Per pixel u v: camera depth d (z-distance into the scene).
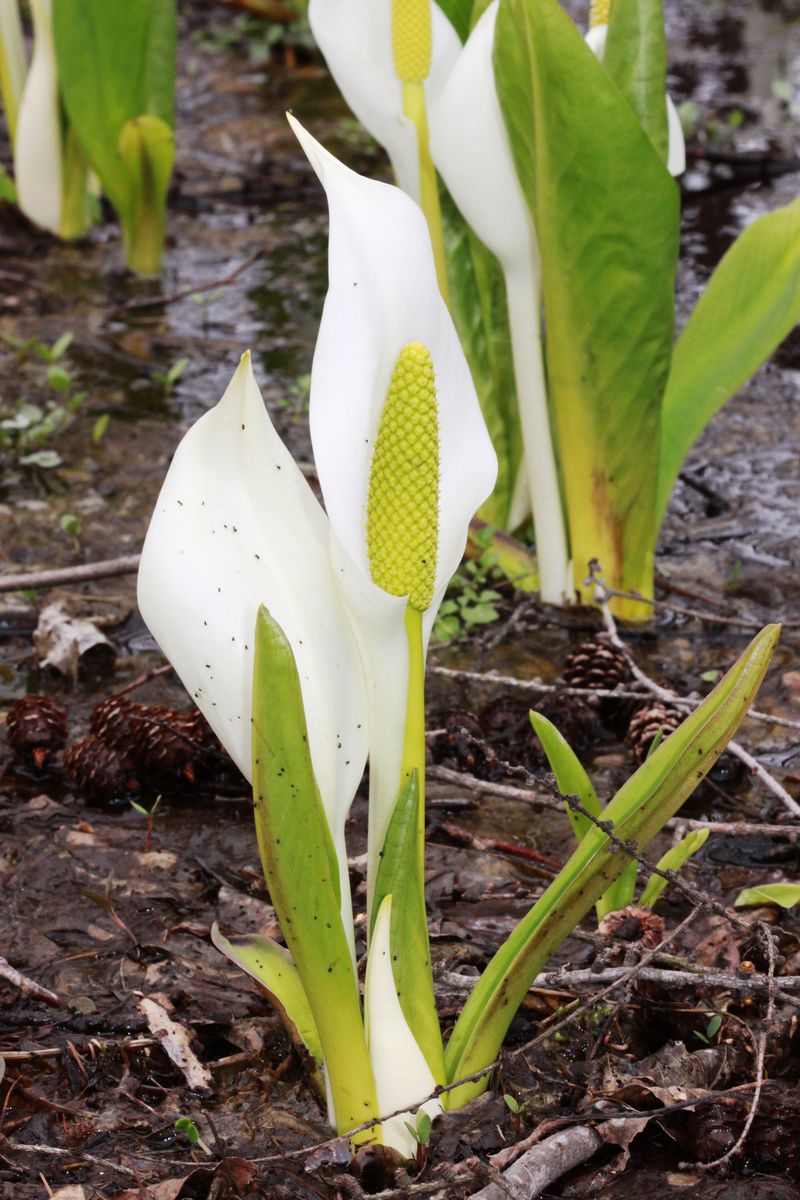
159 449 2.26
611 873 1.20
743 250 1.68
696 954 1.35
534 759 1.55
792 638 1.74
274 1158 1.23
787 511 2.08
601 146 1.50
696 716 1.19
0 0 3.05
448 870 1.45
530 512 1.92
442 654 1.72
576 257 1.55
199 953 1.38
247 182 3.50
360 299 1.16
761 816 1.50
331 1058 1.22
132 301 2.83
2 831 1.48
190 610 1.18
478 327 1.82
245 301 2.86
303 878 1.17
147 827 1.49
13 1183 1.25
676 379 1.74
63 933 1.40
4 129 3.82
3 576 1.76
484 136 1.55
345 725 1.19
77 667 1.66
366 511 1.16
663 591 1.86
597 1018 1.31
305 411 2.38
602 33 1.73
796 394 2.49
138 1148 1.26
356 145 3.71
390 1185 1.22
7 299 2.82
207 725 1.54
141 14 2.68
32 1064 1.31
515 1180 1.22
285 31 4.52
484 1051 1.24
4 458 2.22
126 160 2.80
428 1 1.55
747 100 4.09
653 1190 1.24
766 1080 1.26
